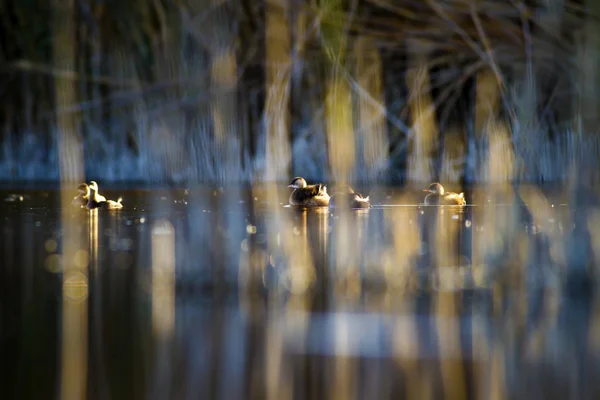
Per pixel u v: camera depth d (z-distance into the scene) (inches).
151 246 715.4
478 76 1961.1
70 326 375.6
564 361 316.2
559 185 1624.0
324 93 1953.7
